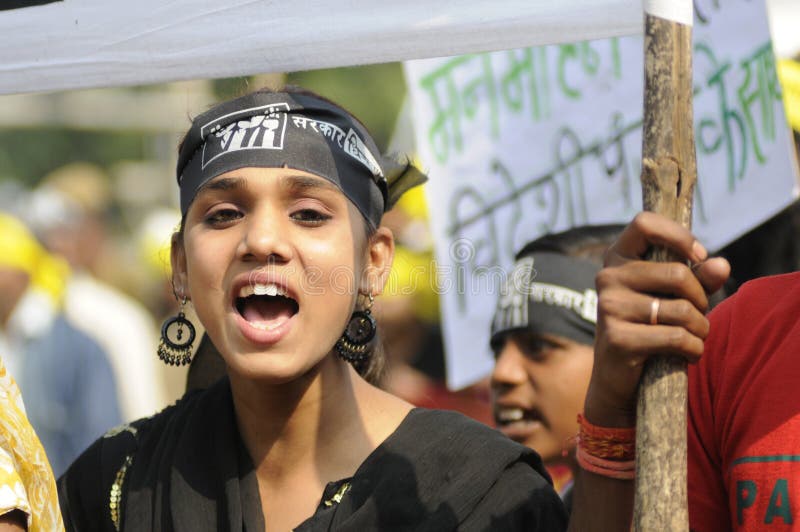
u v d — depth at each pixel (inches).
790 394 109.9
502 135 232.2
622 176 225.5
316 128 128.6
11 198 581.0
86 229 420.5
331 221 127.3
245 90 142.7
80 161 623.2
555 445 174.7
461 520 124.1
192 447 133.6
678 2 102.1
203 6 131.3
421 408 134.0
